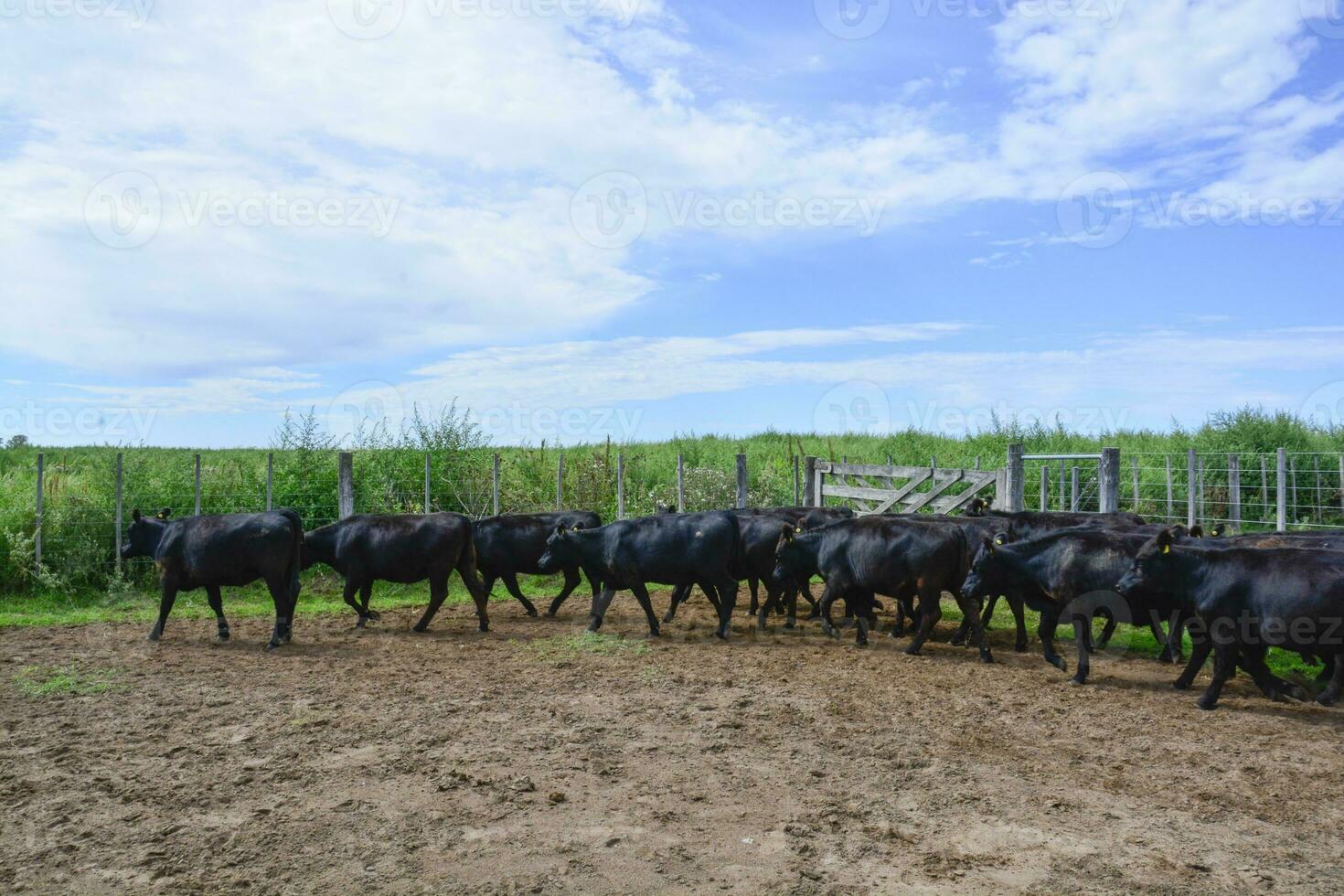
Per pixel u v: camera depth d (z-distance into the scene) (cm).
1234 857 502
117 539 1464
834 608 1378
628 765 652
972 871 484
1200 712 802
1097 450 2530
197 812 568
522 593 1419
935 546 1021
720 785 611
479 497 1822
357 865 493
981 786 610
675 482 2308
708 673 943
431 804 579
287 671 955
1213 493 1991
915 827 544
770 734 725
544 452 2084
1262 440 2067
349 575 1189
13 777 633
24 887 470
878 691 867
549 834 532
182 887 470
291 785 613
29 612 1333
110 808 575
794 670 958
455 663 995
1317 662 936
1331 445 2075
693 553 1129
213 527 1084
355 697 846
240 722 763
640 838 525
